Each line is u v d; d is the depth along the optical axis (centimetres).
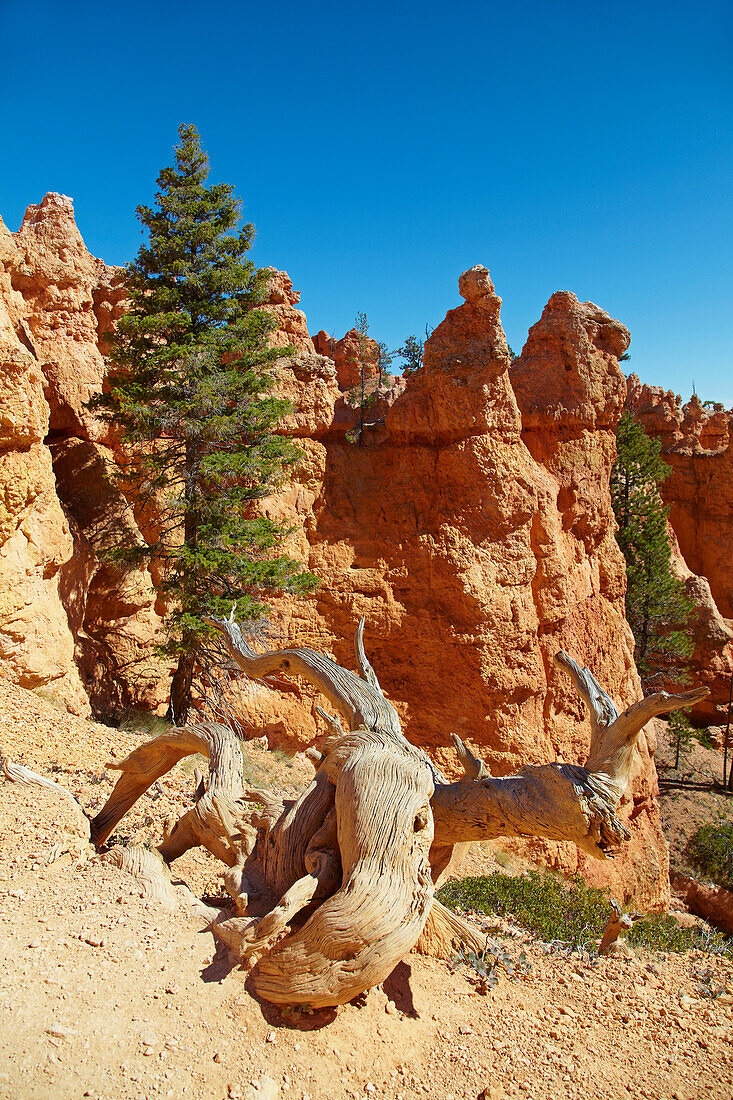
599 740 682
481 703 2141
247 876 677
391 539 2219
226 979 588
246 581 1803
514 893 1059
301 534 2175
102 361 2172
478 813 720
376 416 2842
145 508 2155
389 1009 621
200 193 1880
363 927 557
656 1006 706
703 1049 645
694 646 4281
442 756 2128
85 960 590
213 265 1912
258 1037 550
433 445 2241
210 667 2011
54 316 2109
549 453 2411
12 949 592
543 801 684
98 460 2098
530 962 769
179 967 595
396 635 2183
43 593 1534
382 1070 562
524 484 2191
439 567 2172
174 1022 545
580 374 2433
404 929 571
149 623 2141
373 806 606
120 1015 543
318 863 626
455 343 2214
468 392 2169
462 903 990
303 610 2153
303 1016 574
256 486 1931
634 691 2598
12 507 1445
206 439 1830
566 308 2459
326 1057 553
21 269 2050
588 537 2478
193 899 703
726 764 3916
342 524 2227
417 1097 545
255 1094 509
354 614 2173
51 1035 518
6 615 1427
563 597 2284
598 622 2478
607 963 789
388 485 2258
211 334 1802
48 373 2073
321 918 562
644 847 2464
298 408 2205
